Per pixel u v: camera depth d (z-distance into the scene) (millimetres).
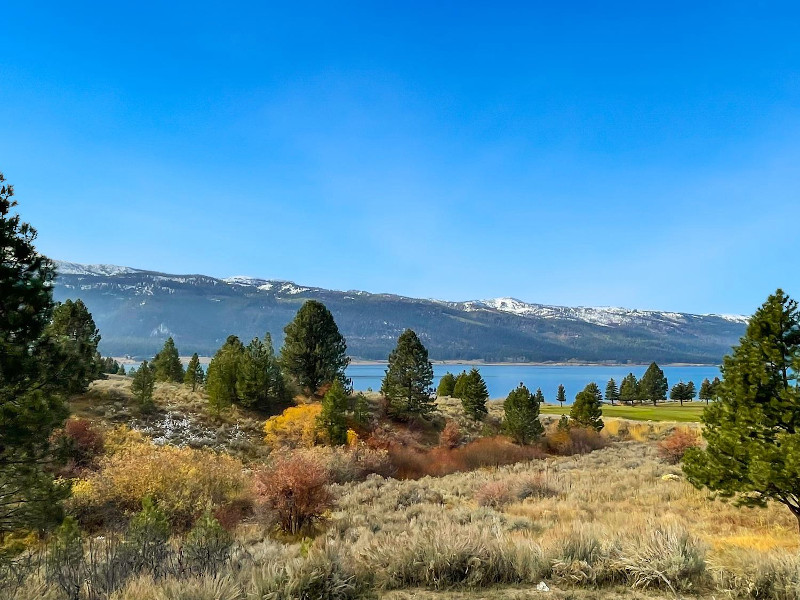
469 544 7203
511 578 6875
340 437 36312
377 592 6434
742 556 6680
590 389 56188
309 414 38094
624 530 8719
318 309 52969
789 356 12234
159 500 18828
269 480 16188
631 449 41625
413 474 35469
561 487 21781
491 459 40906
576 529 8398
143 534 9898
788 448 11016
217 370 43312
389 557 7141
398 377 51906
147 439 31953
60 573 7055
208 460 23203
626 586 6508
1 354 9438
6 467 9953
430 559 6863
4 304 9664
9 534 14672
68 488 11688
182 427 36375
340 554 6926
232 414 42375
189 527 17891
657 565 6621
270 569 6391
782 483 11211
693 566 6617
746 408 12211
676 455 31797
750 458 12039
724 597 6004
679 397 104250
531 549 7293
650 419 61281
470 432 52656
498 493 20109
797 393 11539
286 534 15008
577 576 6652
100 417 34438
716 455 12828
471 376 56906
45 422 9891
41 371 10008
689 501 17625
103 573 7180
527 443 47906
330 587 6133
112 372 75062
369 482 25656
